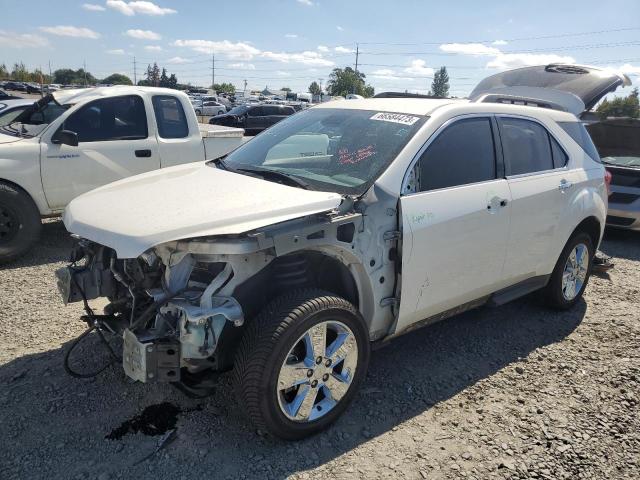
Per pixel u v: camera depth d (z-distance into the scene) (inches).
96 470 104.1
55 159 235.3
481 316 188.4
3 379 133.4
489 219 145.3
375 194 122.2
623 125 378.0
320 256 125.0
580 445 119.1
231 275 106.7
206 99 2192.4
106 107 252.7
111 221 109.5
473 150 147.1
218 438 114.9
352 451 113.4
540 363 155.8
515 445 118.2
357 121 147.7
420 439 118.6
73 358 144.5
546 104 222.2
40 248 246.5
